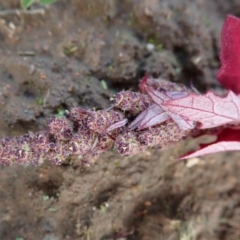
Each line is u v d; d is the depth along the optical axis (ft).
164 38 1.62
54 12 1.57
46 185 1.51
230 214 1.66
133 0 1.61
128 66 1.58
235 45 1.42
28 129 1.51
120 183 1.56
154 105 1.37
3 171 1.50
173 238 1.58
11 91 1.52
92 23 1.59
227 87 1.46
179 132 1.40
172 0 1.64
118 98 1.35
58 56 1.55
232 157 1.65
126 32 1.61
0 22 1.54
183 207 1.61
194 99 1.36
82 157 1.44
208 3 1.67
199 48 1.64
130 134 1.35
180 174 1.62
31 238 1.51
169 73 1.61
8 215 1.51
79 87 1.55
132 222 1.59
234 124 1.45
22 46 1.54
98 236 1.55
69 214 1.52
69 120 1.37
